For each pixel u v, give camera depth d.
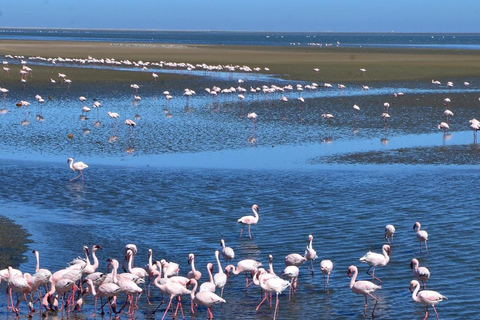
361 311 17.80
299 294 19.12
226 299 19.05
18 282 17.38
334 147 39.03
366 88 65.56
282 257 21.86
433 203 27.89
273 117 48.88
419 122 47.25
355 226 24.94
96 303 18.73
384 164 34.97
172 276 19.27
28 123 45.72
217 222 25.64
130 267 19.08
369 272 20.53
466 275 20.00
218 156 36.72
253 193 29.58
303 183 31.22
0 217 25.94
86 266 18.94
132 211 27.03
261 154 37.22
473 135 42.84
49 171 33.25
